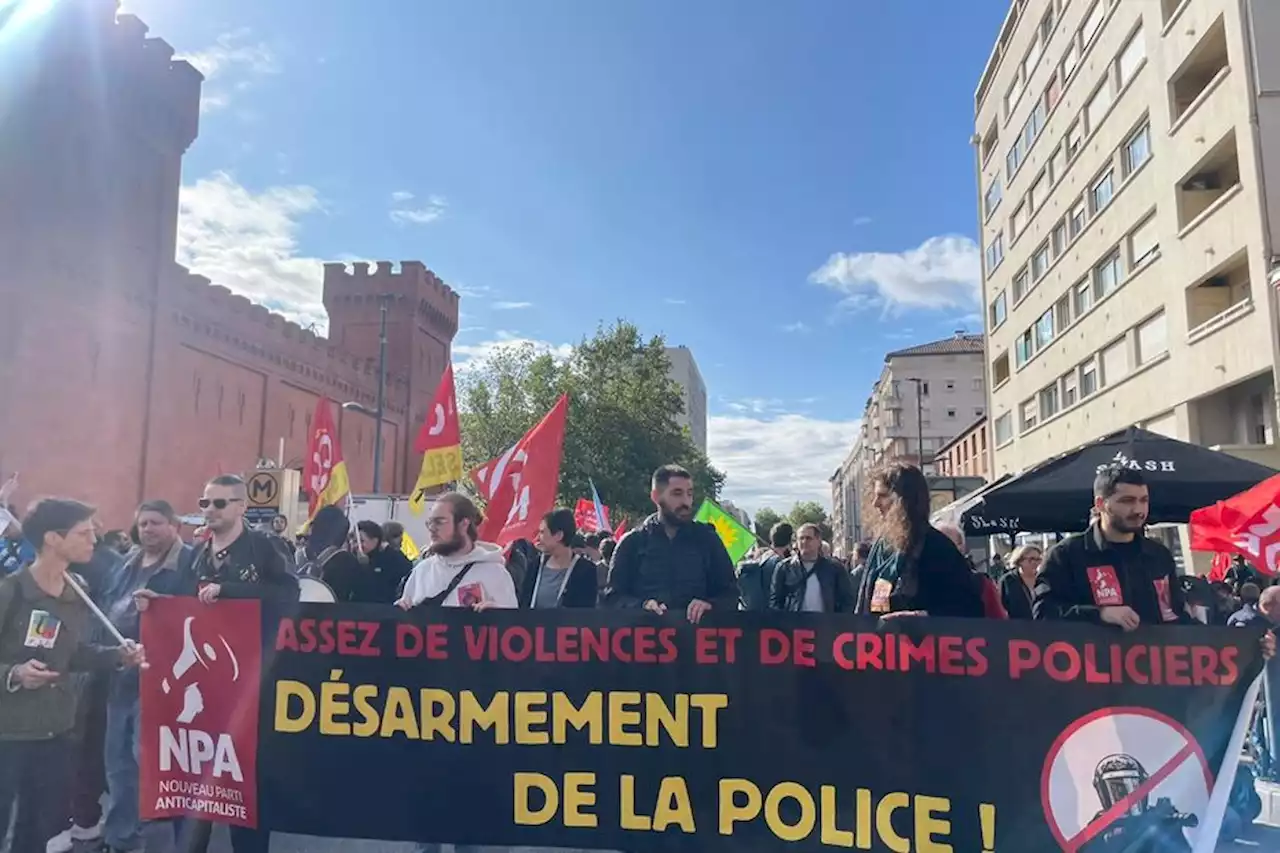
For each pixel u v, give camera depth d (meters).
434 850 4.32
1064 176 29.56
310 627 4.18
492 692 3.99
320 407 10.07
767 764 3.73
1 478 25.92
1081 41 27.92
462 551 4.55
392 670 4.09
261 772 4.14
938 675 3.62
